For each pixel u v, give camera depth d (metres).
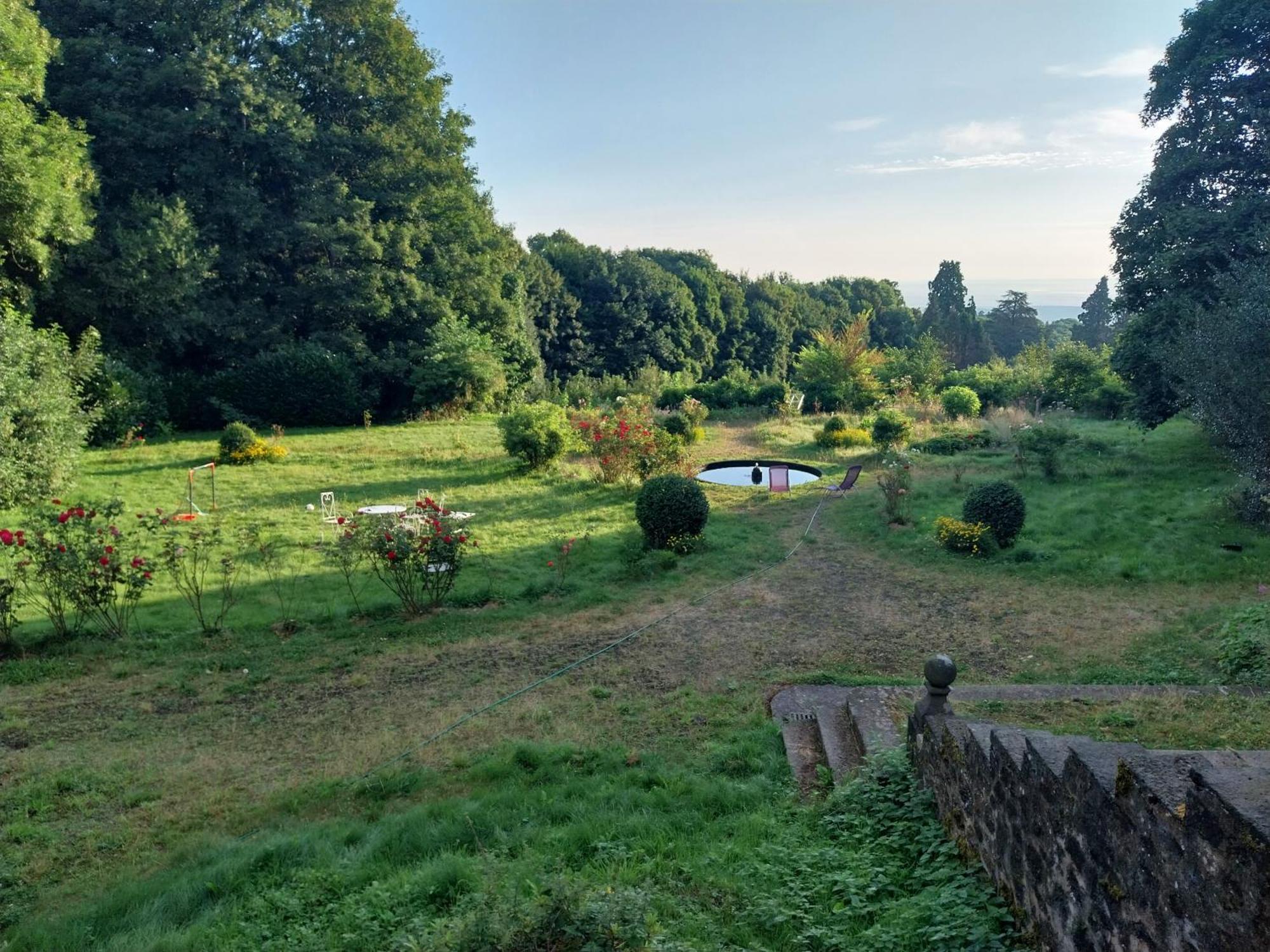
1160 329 16.67
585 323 52.88
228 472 19.27
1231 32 16.48
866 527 14.45
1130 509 14.24
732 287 62.91
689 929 3.89
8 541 9.55
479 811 5.76
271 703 8.09
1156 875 2.64
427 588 10.78
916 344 52.94
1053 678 7.93
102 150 25.61
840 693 7.74
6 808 6.21
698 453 23.16
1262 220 15.18
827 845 4.81
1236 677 7.58
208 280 27.12
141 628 9.98
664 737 7.03
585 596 11.06
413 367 29.66
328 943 4.18
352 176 30.83
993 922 3.67
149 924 4.59
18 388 15.23
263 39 28.36
